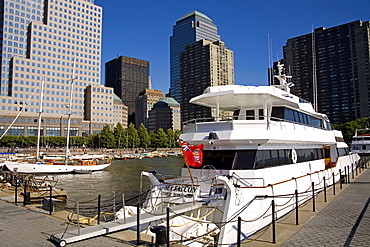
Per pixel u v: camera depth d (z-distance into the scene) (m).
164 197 13.49
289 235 11.95
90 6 165.62
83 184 42.66
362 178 28.56
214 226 12.15
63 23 153.38
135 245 10.24
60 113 147.00
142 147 142.75
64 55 151.88
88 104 157.25
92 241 10.65
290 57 137.38
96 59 165.12
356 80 142.00
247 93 14.54
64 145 132.38
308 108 21.06
